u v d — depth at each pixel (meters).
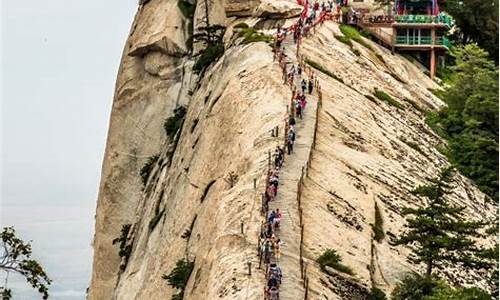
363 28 111.62
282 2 104.31
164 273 72.31
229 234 57.69
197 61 108.25
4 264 47.84
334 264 55.62
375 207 65.31
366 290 55.44
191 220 73.88
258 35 92.00
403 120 89.75
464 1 130.50
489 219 78.88
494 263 59.84
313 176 65.00
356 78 92.69
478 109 95.25
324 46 96.88
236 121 76.44
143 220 97.75
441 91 105.75
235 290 51.47
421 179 75.88
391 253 61.12
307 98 77.81
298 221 57.62
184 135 93.50
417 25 112.88
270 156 66.00
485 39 130.88
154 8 117.38
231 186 67.56
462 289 55.00
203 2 111.94
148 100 112.94
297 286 51.31
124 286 89.25
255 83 79.75
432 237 58.91
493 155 88.69
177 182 85.75
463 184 84.19
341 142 73.12
